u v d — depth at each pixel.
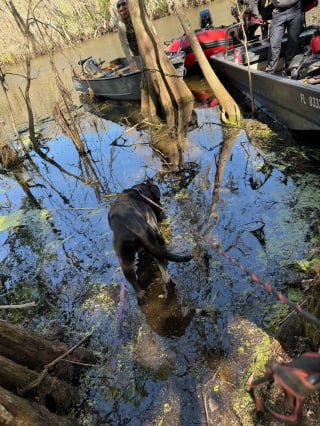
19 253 4.77
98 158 6.96
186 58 9.45
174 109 8.15
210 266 3.67
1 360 2.43
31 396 2.51
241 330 2.94
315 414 2.17
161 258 3.28
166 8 17.92
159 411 2.56
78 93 11.70
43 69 15.63
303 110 4.90
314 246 3.49
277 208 4.18
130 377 2.85
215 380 2.63
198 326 3.09
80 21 18.44
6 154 7.58
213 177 5.21
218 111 7.48
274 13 5.95
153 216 3.86
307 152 5.12
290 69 5.70
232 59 7.80
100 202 5.45
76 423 2.53
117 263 4.09
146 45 7.62
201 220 4.37
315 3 6.34
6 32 17.34
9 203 6.20
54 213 5.49
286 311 2.96
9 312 3.82
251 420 2.32
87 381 2.91
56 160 7.43
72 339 3.27
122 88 9.19
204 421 2.41
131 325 3.29
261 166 5.11
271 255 3.55
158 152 6.40
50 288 4.00
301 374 1.47
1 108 11.85
